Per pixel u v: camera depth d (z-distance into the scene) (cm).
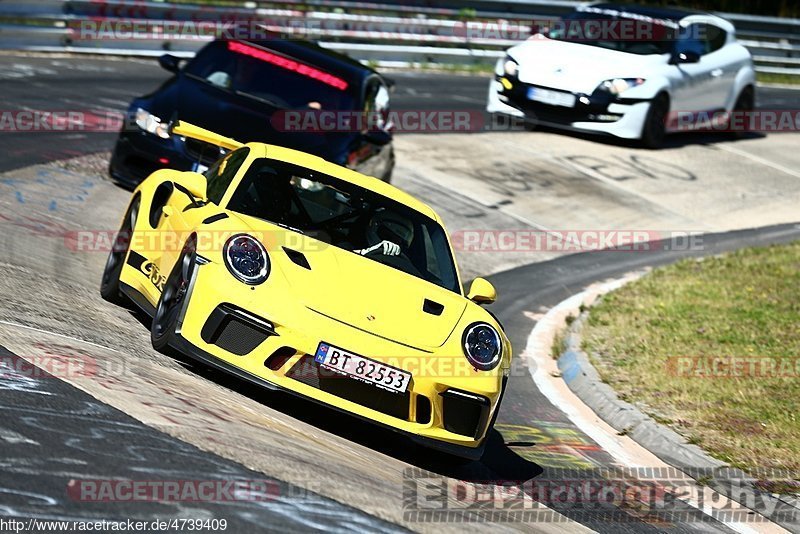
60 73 5544
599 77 5928
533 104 6000
